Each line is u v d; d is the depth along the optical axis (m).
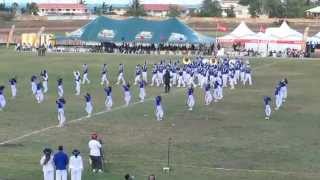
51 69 109.12
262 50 146.00
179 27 149.12
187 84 87.38
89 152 44.81
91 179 39.09
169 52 148.88
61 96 75.75
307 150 47.75
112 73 103.12
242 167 42.53
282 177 40.03
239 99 75.00
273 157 45.50
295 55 143.75
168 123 58.56
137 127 56.47
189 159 44.66
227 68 88.62
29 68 110.56
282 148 48.41
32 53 148.12
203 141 50.69
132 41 150.38
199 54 142.88
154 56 139.25
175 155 45.81
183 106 68.81
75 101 72.12
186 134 53.47
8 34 188.62
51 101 72.12
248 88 86.31
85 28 156.25
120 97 75.69
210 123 58.75
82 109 66.12
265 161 44.28
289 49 144.88
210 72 84.75
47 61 125.62
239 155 46.03
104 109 66.38
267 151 47.34
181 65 103.69
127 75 100.38
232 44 147.25
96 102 71.31
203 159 44.69
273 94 79.44
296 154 46.47
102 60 129.12
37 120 59.53
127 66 115.31
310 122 59.72
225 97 76.88
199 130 55.25
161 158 44.88
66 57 136.38
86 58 133.88
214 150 47.56
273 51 145.38
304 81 94.69
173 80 89.12
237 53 144.75
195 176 40.00
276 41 145.50
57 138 51.25
